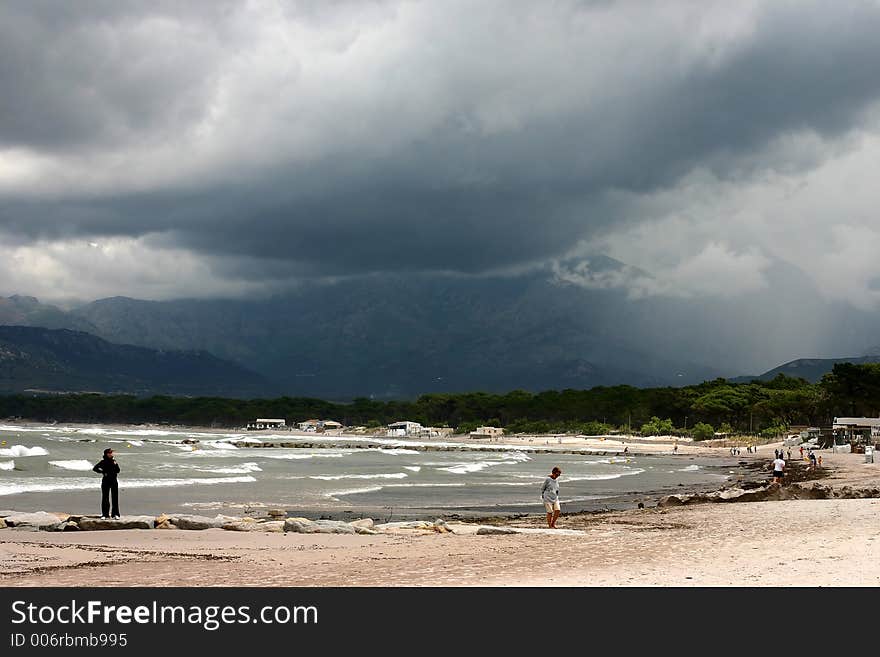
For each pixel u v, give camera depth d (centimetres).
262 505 4169
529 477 7600
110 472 2730
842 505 3247
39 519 2672
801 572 1517
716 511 3319
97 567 1717
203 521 2622
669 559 1734
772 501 3878
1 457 7225
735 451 15625
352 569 1672
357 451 15150
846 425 14138
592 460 13175
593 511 4022
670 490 5925
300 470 7762
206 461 8938
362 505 4375
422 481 6638
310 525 2592
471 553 1947
